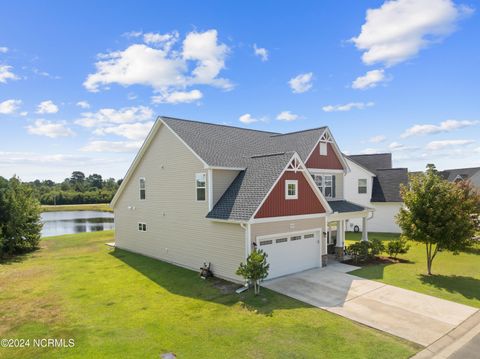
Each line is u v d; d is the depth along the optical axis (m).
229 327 9.36
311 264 16.28
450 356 7.65
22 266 18.11
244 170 16.38
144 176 20.44
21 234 22.64
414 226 14.67
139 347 8.16
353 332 8.91
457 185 15.32
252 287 13.05
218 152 16.83
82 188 114.62
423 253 20.03
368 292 12.35
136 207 21.42
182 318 10.09
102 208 81.56
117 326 9.52
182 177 17.14
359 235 27.78
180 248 17.41
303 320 9.77
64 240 28.08
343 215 17.94
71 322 9.87
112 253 21.58
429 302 11.22
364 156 35.03
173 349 8.05
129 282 14.33
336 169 20.73
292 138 20.81
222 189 15.78
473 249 20.61
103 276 15.45
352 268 16.19
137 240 21.42
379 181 30.44
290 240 15.23
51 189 113.31
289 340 8.47
